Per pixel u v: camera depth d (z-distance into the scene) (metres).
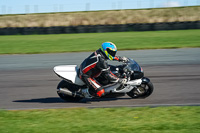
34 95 23.17
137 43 53.66
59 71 20.20
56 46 53.97
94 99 21.42
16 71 33.50
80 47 51.47
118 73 19.98
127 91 20.00
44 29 82.00
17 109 19.12
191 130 13.92
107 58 18.95
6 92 24.39
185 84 24.98
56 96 22.72
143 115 16.56
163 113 16.88
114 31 81.19
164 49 45.53
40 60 40.19
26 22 111.62
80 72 19.64
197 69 30.88
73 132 14.03
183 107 18.03
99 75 19.84
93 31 81.50
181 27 79.00
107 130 14.18
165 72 29.97
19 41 64.06
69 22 109.94
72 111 17.89
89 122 15.56
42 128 14.75
